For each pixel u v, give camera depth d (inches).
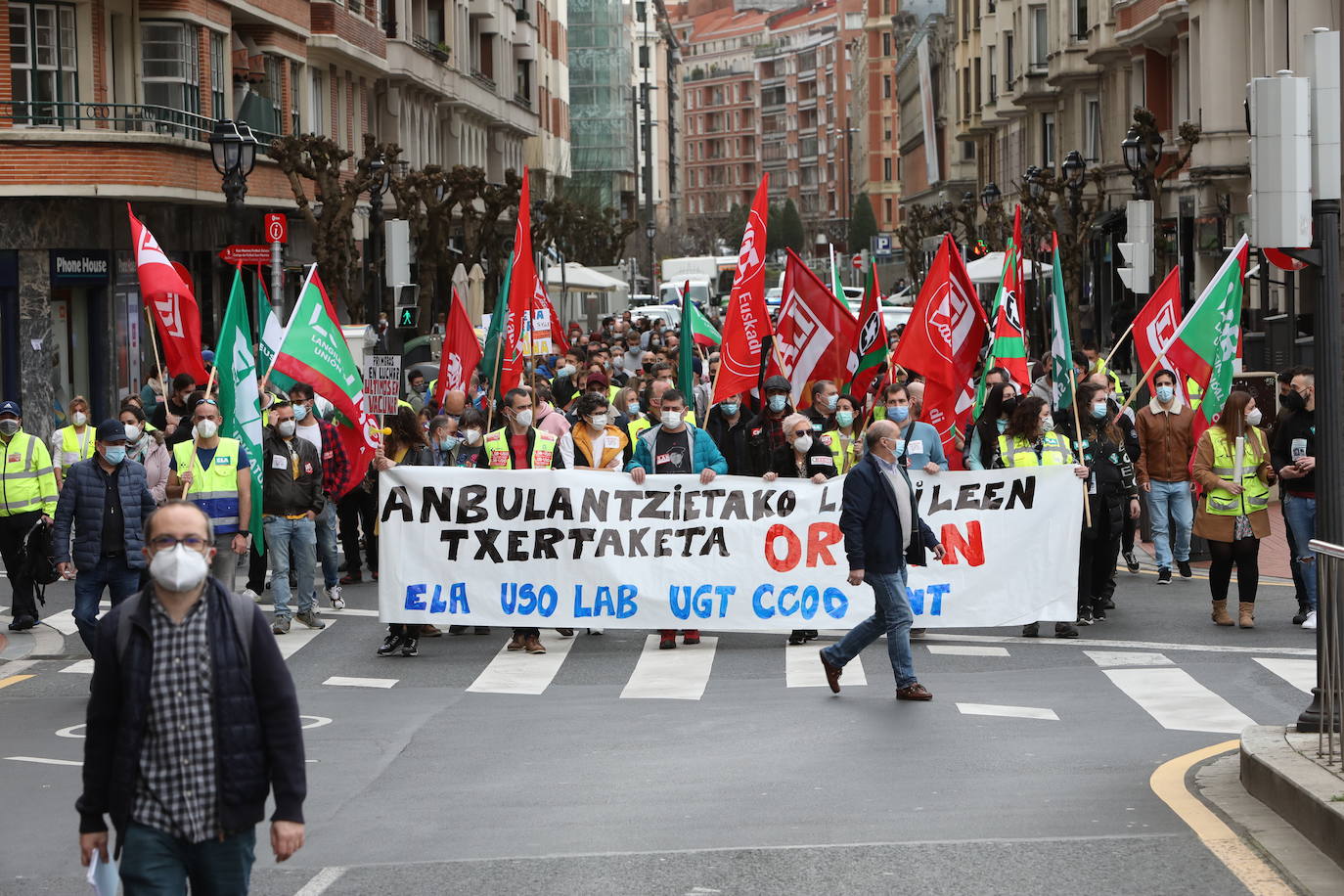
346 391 713.6
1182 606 690.2
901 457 633.0
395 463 706.8
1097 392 649.0
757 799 382.3
